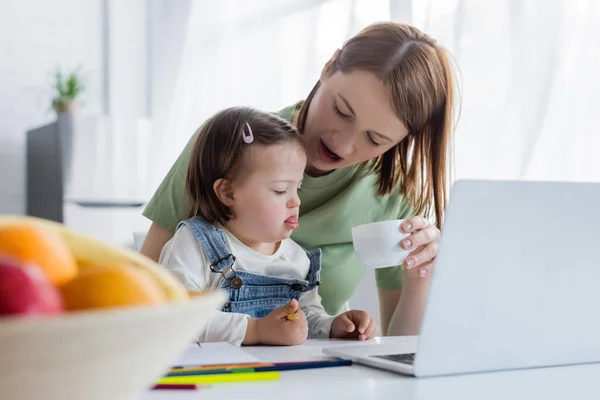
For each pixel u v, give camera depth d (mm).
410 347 866
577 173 1840
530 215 665
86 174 3580
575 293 720
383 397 575
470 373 694
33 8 4016
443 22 2205
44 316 320
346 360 758
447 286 645
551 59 1891
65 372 316
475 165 2055
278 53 3480
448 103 1434
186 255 1325
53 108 3732
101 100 4227
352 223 1534
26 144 3969
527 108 1936
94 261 415
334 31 3033
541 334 716
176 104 4145
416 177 1525
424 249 1255
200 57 4035
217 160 1403
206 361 729
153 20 4324
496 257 659
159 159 4211
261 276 1362
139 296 367
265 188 1367
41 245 368
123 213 3689
